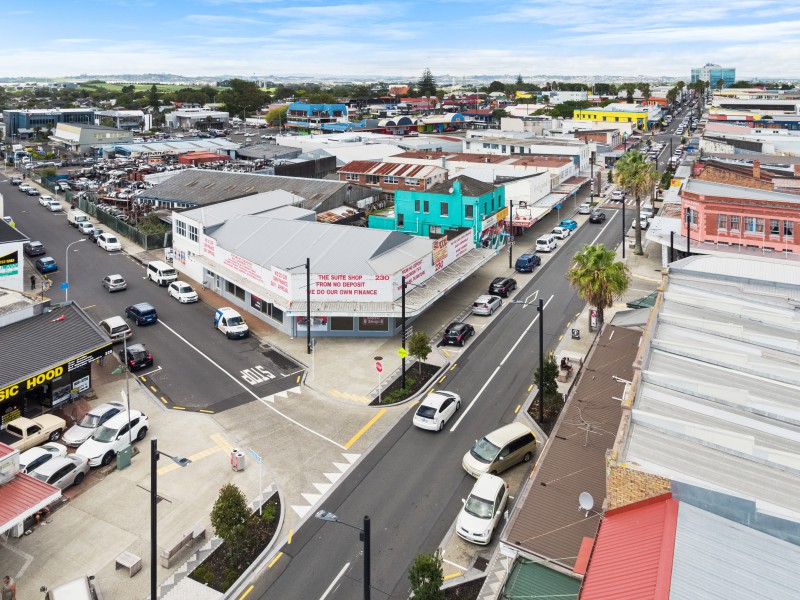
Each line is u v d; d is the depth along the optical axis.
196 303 61.25
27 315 44.25
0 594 26.06
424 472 34.38
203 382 45.00
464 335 51.75
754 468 20.80
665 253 66.62
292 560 28.11
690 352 28.98
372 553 28.41
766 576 16.47
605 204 106.62
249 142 181.62
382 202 105.19
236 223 66.19
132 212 94.94
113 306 60.00
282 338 52.81
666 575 16.33
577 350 49.78
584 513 25.92
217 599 25.80
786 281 40.16
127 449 34.94
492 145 139.25
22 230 88.94
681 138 185.75
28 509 27.28
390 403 41.84
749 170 82.25
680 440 22.19
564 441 31.12
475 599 25.62
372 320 52.62
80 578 25.41
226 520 26.98
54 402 40.84
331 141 153.50
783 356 29.67
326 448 36.81
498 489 30.25
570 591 22.53
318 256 55.81
